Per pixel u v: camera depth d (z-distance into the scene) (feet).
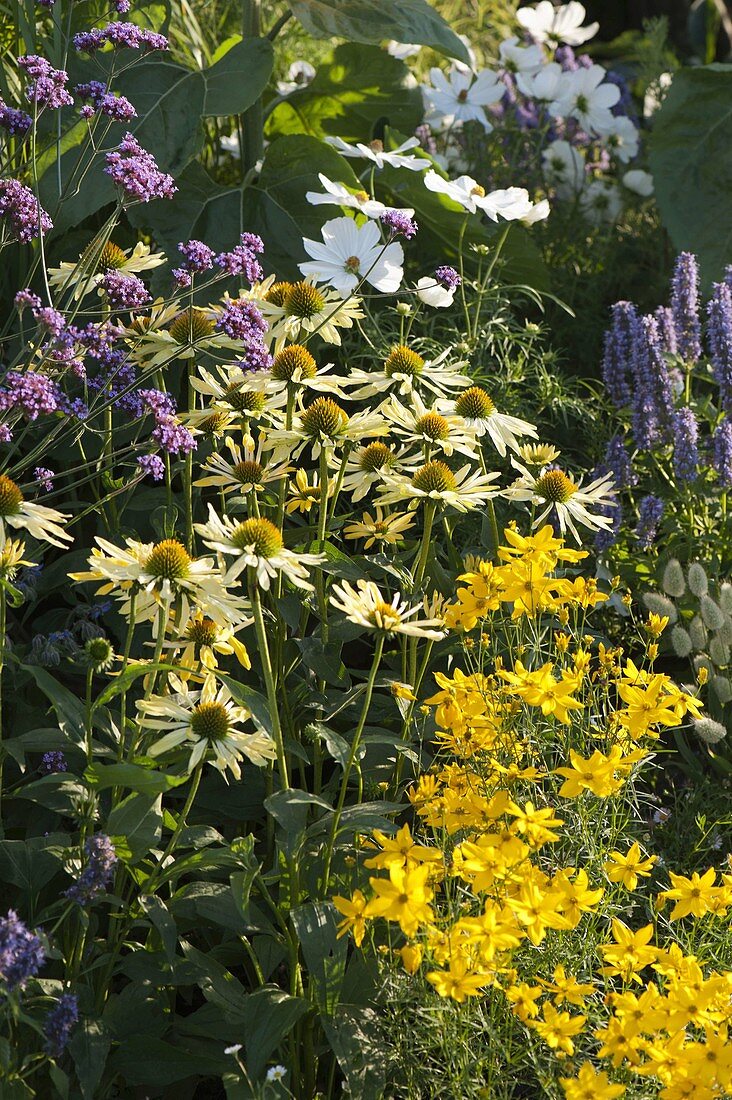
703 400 11.29
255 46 10.78
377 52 12.81
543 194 15.15
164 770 6.49
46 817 6.93
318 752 7.23
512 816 6.31
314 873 6.40
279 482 7.88
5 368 7.66
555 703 5.97
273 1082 5.55
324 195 9.38
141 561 5.72
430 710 7.51
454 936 5.25
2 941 4.74
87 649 5.87
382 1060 5.68
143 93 10.57
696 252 14.40
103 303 7.38
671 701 6.40
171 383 9.69
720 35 25.52
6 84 10.09
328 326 7.80
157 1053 5.78
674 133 14.61
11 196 6.92
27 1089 5.13
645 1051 5.45
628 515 11.11
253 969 6.88
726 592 8.62
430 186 10.14
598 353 13.38
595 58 24.66
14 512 5.75
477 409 7.71
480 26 18.29
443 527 8.95
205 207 10.85
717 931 6.38
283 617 7.06
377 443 7.41
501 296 11.79
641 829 8.16
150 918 5.82
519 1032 6.01
